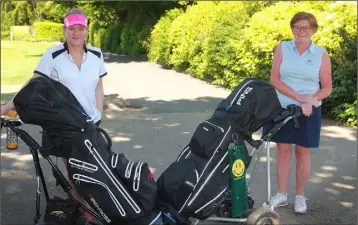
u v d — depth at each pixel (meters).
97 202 3.43
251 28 10.26
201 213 3.62
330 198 4.83
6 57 23.38
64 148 3.45
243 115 3.65
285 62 4.25
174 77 14.74
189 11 16.20
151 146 6.71
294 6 10.34
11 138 3.66
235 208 3.74
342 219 4.34
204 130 3.62
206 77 13.91
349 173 5.55
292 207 4.60
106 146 3.49
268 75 9.80
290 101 4.24
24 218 4.37
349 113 7.70
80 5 28.62
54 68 3.77
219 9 13.77
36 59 22.38
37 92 3.38
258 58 10.23
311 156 6.17
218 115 3.73
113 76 15.07
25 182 5.28
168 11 19.11
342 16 8.99
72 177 3.45
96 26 31.52
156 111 9.18
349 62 7.92
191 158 3.65
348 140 6.93
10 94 11.36
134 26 23.86
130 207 3.41
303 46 4.22
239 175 3.71
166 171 3.59
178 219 3.55
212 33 12.55
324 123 7.95
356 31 8.58
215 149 3.58
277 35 9.66
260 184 5.20
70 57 3.79
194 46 14.07
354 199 4.80
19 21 47.94
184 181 3.51
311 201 4.75
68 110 3.42
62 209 3.80
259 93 3.74
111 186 3.38
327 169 5.69
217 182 3.61
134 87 12.54
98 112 3.99
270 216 3.79
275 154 6.21
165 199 3.58
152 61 20.31
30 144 3.52
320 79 4.25
